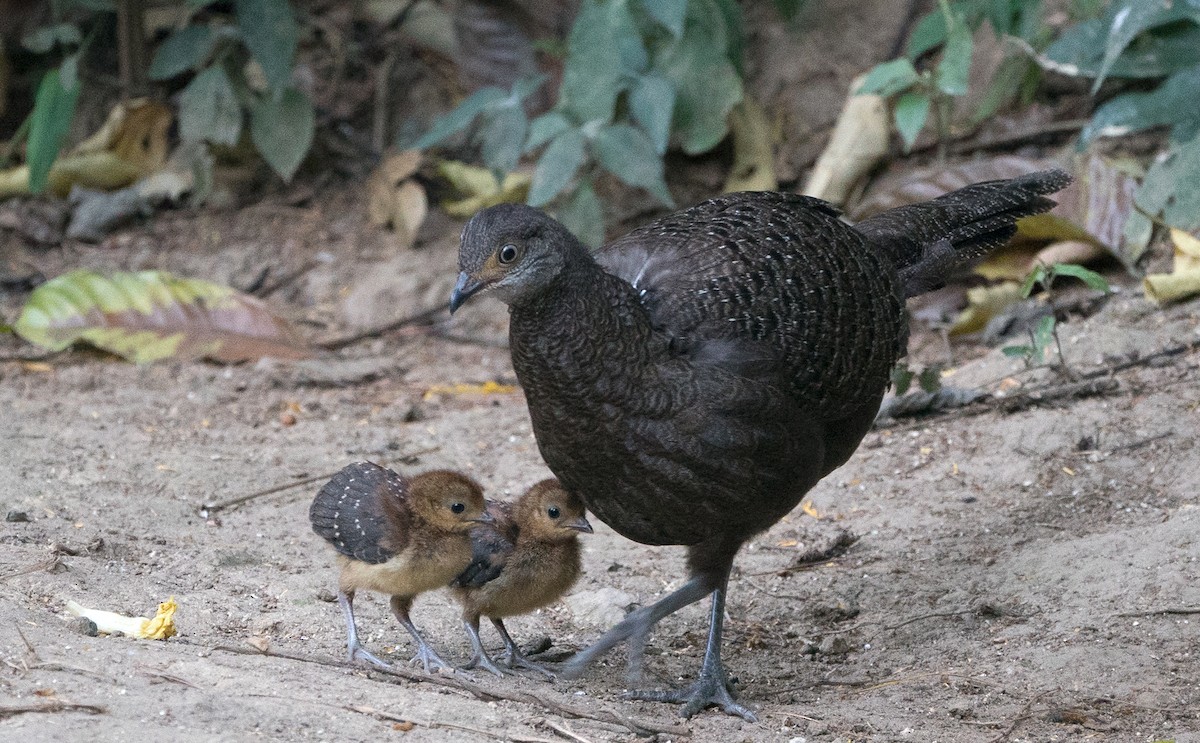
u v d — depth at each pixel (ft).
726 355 26.55
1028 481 36.01
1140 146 49.34
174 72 53.16
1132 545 31.76
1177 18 45.73
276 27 51.52
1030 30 48.80
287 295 52.47
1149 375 39.29
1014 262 46.39
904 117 46.96
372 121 59.26
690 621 31.76
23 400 42.14
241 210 56.44
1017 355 38.34
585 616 31.55
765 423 26.66
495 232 24.76
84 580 28.96
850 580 32.91
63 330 45.88
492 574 27.78
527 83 50.11
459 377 46.50
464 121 49.73
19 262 53.62
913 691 27.50
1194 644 28.07
